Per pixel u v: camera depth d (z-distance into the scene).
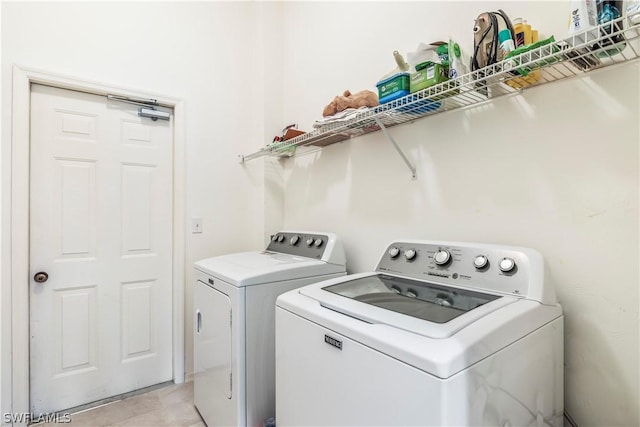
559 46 0.92
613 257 1.01
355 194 1.93
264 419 1.52
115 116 2.11
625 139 0.99
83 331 2.00
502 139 1.27
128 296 2.15
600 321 1.03
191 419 1.87
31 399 1.85
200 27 2.41
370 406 0.82
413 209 1.60
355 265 1.92
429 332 0.77
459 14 1.42
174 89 2.29
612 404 1.01
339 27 2.09
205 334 1.76
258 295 1.50
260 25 2.56
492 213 1.30
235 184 2.53
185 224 2.31
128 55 2.12
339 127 1.66
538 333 0.93
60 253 1.93
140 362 2.20
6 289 1.73
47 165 1.89
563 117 1.11
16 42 1.77
